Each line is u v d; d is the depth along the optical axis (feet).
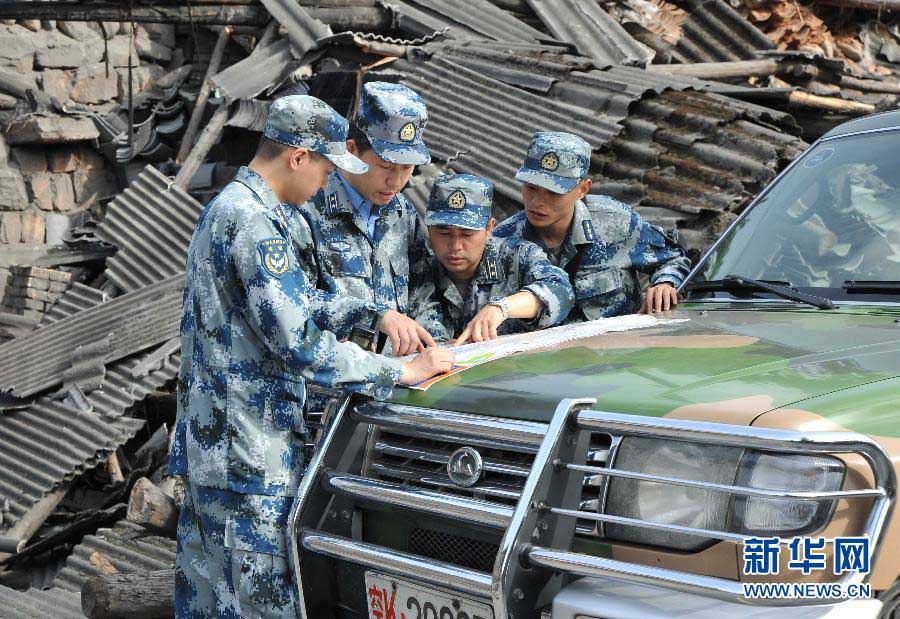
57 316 27.89
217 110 31.04
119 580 14.34
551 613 8.00
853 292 10.78
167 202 29.12
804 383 8.18
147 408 25.72
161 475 22.90
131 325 25.71
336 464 9.82
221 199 10.03
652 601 7.57
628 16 38.09
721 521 7.55
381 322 10.89
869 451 7.17
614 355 9.62
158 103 34.53
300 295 9.67
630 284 13.94
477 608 8.38
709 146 24.99
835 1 41.19
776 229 12.12
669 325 10.90
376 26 33.32
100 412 24.26
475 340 11.65
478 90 29.17
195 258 10.09
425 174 26.16
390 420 9.47
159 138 33.45
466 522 8.76
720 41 37.42
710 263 12.55
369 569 9.21
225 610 9.94
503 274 13.24
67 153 33.12
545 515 8.16
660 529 7.50
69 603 18.02
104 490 24.27
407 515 9.37
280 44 32.24
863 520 7.30
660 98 27.53
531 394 8.84
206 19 32.42
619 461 8.11
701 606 7.38
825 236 11.57
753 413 7.64
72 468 23.38
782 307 11.06
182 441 10.38
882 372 8.34
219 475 9.79
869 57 42.19
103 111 34.53
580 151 13.20
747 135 25.03
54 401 24.98
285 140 10.07
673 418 7.87
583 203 13.93
